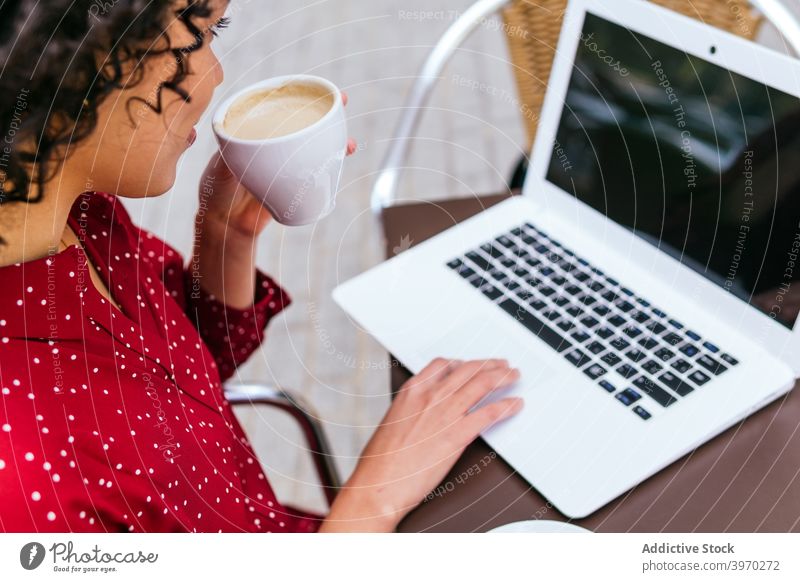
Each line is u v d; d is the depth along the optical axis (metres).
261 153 0.53
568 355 0.64
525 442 0.59
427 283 0.73
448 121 1.83
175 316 0.68
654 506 0.55
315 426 0.78
